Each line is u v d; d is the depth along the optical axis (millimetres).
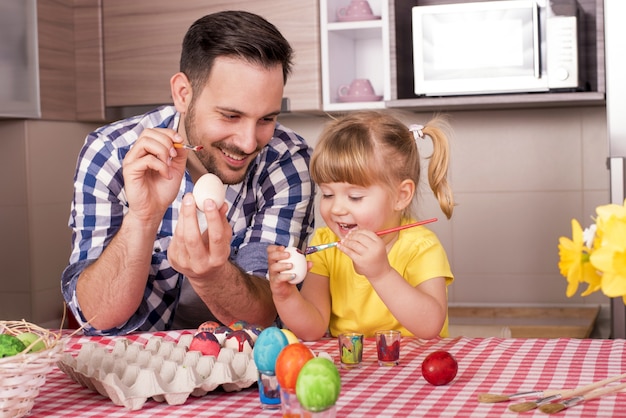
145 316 1689
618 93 2432
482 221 3080
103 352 1180
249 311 1621
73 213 1781
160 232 1796
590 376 1162
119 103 3025
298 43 2844
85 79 3051
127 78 3014
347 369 1255
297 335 1534
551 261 3025
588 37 2908
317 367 924
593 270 831
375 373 1224
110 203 1757
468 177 3084
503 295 3070
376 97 2877
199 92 1584
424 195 3111
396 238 1704
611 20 2428
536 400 1039
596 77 2904
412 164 1715
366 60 3115
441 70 2742
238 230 1839
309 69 2838
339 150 1604
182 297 1832
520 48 2676
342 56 2998
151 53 2980
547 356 1305
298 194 1847
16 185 2854
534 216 3035
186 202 1398
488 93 2736
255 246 1763
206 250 1433
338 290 1708
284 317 1517
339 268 1712
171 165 1544
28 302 2867
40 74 2857
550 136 3010
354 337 1266
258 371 1061
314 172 1659
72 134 3080
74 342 1505
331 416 923
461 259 3102
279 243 1798
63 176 3021
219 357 1174
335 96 2922
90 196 1752
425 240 1667
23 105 2773
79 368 1150
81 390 1175
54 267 2963
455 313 2951
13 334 1111
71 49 3037
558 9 2635
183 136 1795
